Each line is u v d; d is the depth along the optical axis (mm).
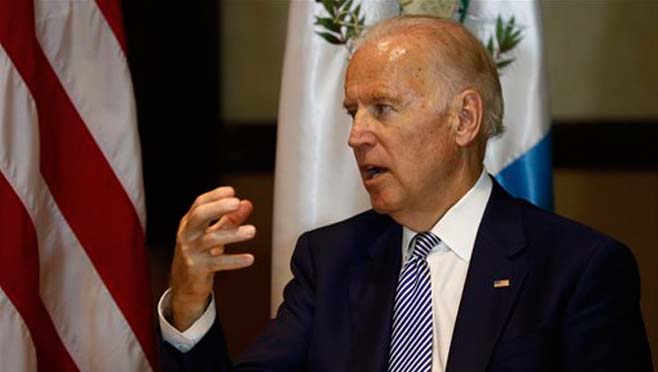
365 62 4086
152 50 8625
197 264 3906
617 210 8625
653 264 8547
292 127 5289
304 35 5281
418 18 4176
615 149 8578
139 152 5234
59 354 5078
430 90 4043
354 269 4391
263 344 4371
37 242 4906
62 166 5074
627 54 8523
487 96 4141
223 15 8727
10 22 4828
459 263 4203
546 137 5305
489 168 5281
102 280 5141
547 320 3947
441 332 4105
